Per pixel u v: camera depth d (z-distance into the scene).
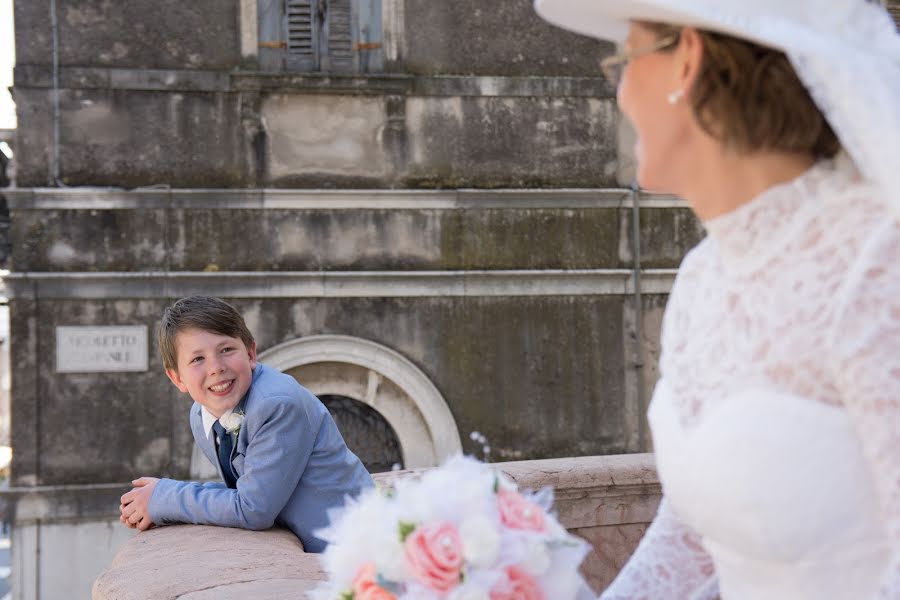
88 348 9.35
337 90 9.74
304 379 9.70
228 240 9.61
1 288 9.91
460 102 9.97
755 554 1.18
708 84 1.17
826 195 1.14
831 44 1.07
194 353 2.58
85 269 9.45
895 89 1.08
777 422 1.13
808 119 1.14
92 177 9.53
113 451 9.35
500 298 9.92
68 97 9.51
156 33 9.60
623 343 10.08
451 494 1.23
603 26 1.37
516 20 10.06
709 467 1.18
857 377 1.06
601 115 10.17
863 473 1.10
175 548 2.27
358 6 9.95
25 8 9.47
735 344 1.20
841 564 1.13
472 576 1.16
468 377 9.85
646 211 10.19
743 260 1.20
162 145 9.60
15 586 9.10
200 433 2.85
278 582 1.84
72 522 9.23
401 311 9.77
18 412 9.25
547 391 9.95
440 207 9.86
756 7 1.10
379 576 1.19
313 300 9.66
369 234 9.79
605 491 3.48
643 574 1.52
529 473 3.40
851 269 1.09
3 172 10.93
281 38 9.87
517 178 10.05
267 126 9.73
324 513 2.64
